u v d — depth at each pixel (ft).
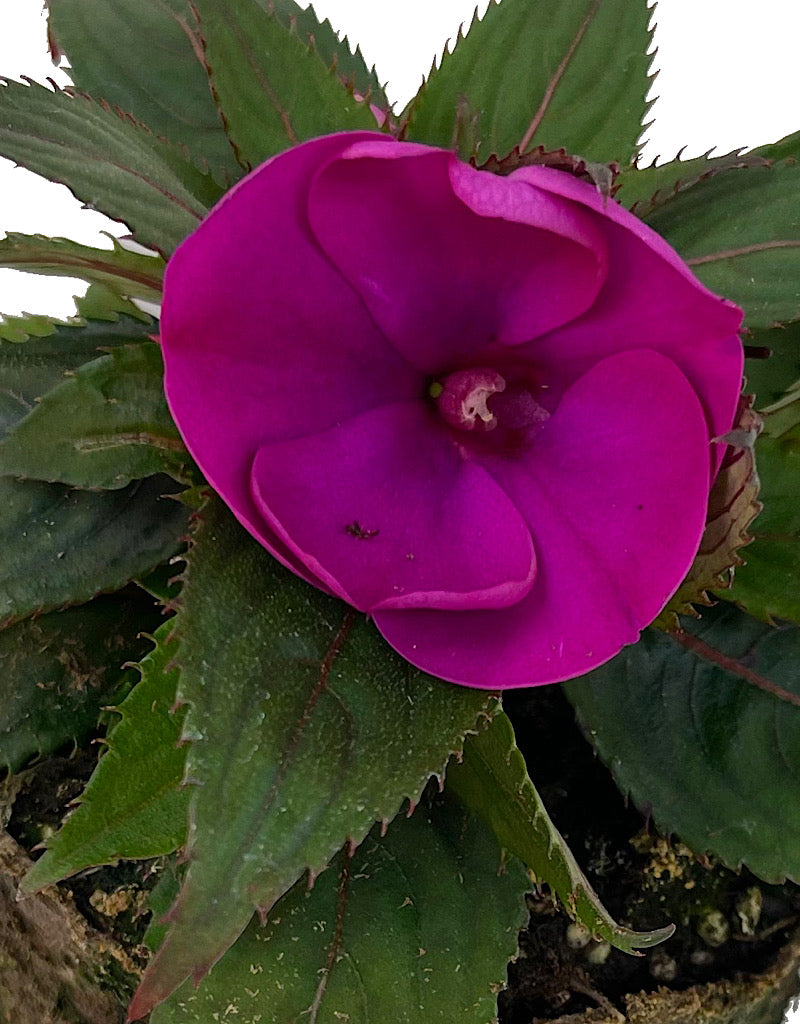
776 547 0.41
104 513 0.42
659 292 0.32
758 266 0.39
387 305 0.35
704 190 0.40
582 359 0.36
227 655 0.32
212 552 0.33
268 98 0.38
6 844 0.47
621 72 0.43
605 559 0.34
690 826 0.43
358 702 0.33
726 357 0.32
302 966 0.40
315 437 0.35
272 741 0.31
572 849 0.48
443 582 0.35
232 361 0.33
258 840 0.29
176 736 0.36
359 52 0.57
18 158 0.36
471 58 0.42
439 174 0.30
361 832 0.30
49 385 0.44
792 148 0.41
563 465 0.36
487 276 0.35
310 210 0.31
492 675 0.34
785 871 0.42
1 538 0.41
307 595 0.34
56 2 0.55
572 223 0.30
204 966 0.27
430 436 0.38
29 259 0.41
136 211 0.37
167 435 0.36
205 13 0.37
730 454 0.33
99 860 0.35
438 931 0.41
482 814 0.41
